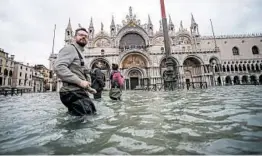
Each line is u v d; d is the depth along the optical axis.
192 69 48.81
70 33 54.25
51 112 4.84
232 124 2.94
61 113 4.58
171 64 25.00
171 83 24.02
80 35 4.90
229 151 1.83
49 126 3.09
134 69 45.59
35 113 4.71
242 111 4.09
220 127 2.79
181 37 54.78
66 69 4.28
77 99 4.23
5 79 47.16
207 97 8.63
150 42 50.19
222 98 7.65
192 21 56.75
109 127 2.98
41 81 69.12
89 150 1.96
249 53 56.53
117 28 52.25
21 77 53.78
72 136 2.47
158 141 2.22
